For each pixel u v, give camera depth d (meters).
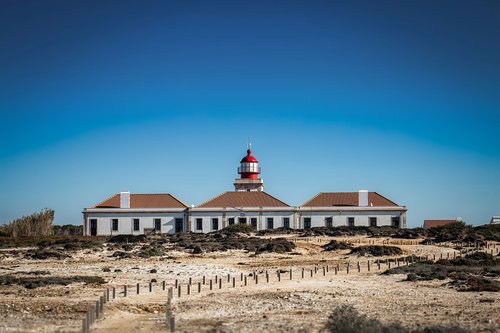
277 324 27.81
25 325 27.72
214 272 50.28
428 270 47.81
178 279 46.09
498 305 33.03
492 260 53.50
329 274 48.56
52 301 35.38
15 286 41.22
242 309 32.59
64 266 54.47
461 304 33.47
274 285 42.38
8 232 96.06
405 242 77.12
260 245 71.88
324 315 30.47
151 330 26.41
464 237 78.00
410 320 28.75
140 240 79.38
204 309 32.78
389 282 43.06
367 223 99.88
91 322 27.67
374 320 25.53
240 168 120.88
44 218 99.94
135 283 43.75
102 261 59.16
